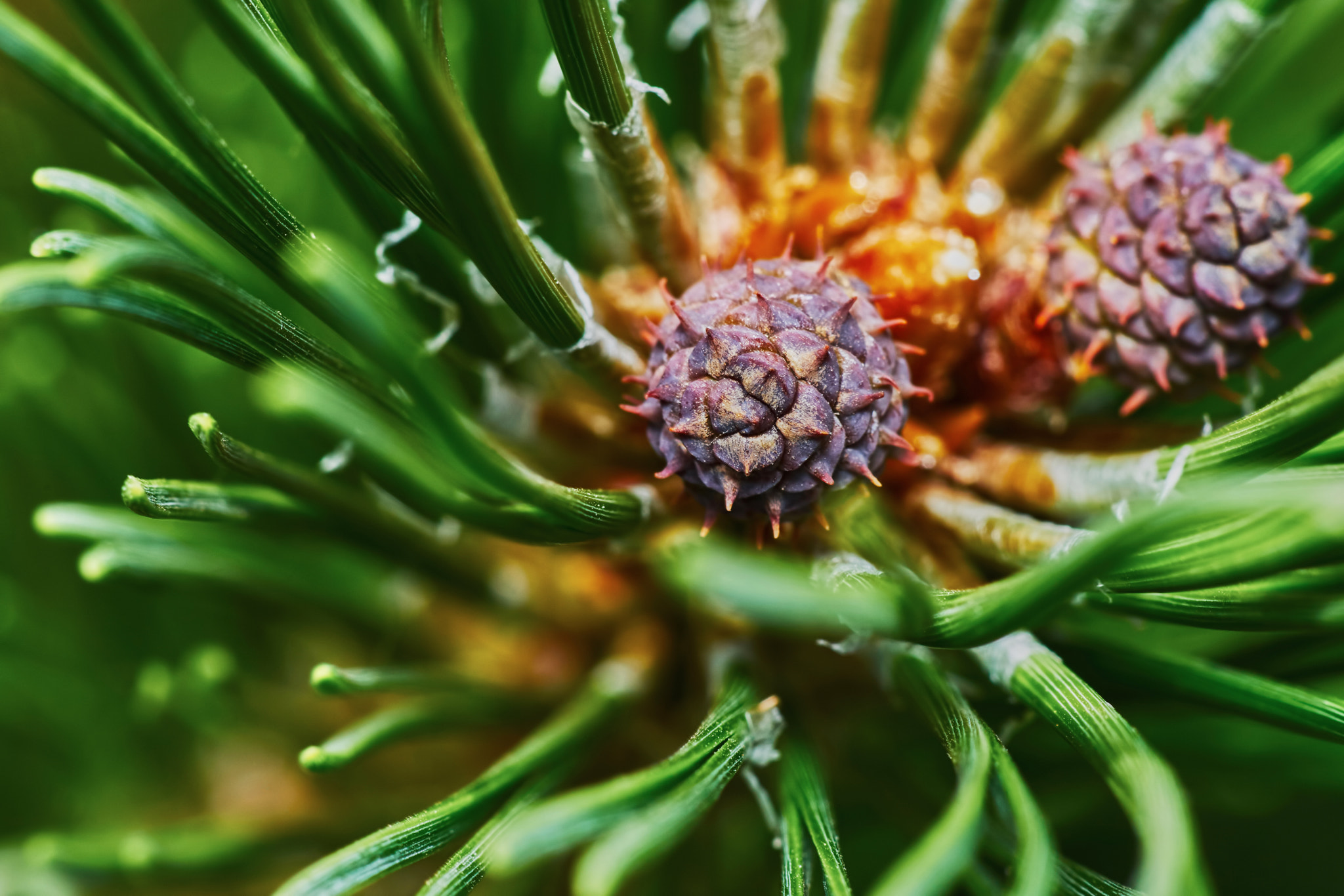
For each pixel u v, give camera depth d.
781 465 0.08
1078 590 0.07
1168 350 0.09
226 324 0.08
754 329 0.08
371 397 0.08
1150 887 0.07
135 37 0.08
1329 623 0.08
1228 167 0.09
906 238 0.09
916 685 0.09
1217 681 0.09
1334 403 0.08
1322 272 0.09
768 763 0.09
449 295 0.09
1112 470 0.09
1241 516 0.08
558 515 0.08
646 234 0.09
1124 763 0.08
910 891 0.07
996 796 0.08
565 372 0.09
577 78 0.08
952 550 0.09
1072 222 0.09
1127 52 0.09
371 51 0.08
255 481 0.09
